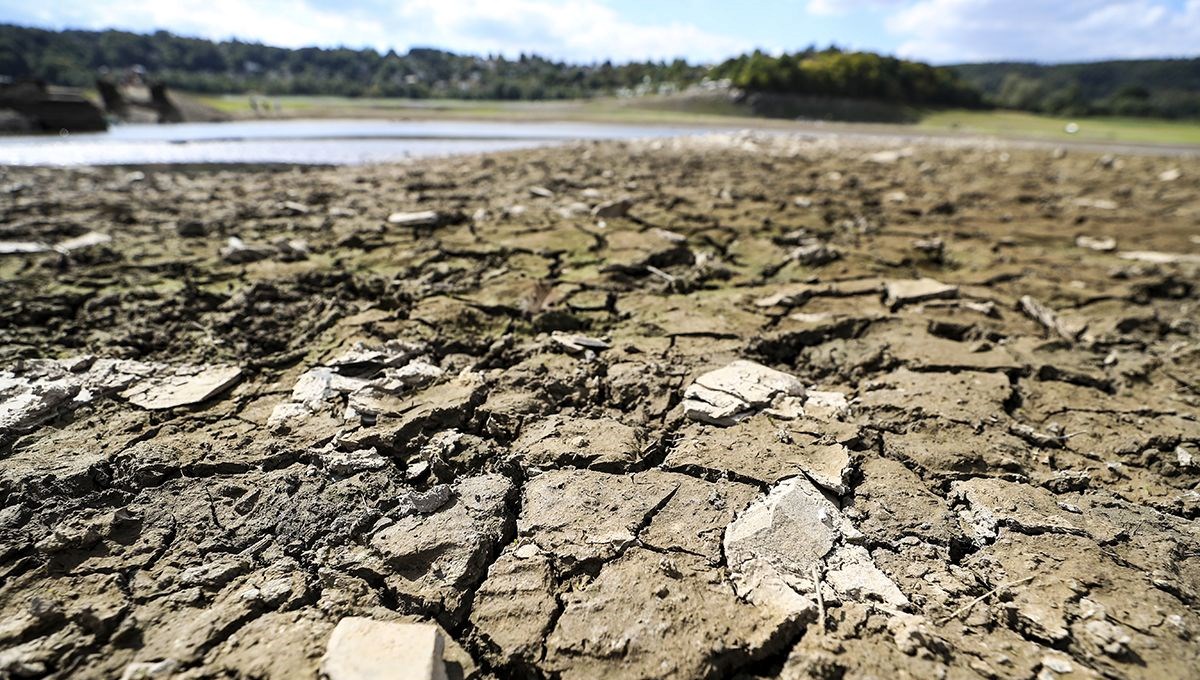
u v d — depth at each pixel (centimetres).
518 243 701
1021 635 231
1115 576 255
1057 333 518
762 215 880
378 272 612
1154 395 417
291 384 401
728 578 253
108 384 382
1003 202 1082
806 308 549
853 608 238
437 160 1455
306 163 1487
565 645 225
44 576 246
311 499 294
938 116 4688
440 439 341
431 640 213
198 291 544
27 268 588
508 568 260
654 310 535
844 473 314
